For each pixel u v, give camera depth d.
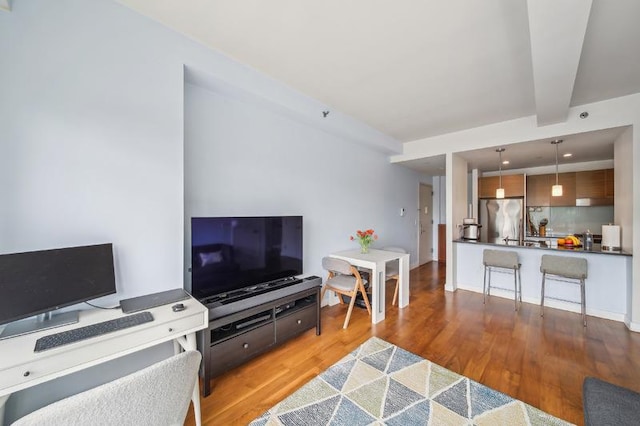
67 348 1.11
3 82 1.29
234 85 2.20
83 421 0.74
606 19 1.65
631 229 2.79
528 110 3.19
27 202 1.35
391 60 2.19
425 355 2.30
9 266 1.15
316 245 3.41
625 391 1.23
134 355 1.73
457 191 4.39
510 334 2.68
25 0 1.34
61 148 1.43
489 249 3.87
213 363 1.86
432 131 4.07
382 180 4.74
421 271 5.55
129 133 1.65
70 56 1.46
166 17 1.73
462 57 2.13
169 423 0.98
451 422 1.57
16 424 0.64
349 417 1.61
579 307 3.25
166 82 1.80
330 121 3.18
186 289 2.17
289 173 3.03
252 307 2.10
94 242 1.53
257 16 1.71
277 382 1.95
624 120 2.78
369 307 3.07
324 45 2.01
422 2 1.57
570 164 5.18
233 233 2.23
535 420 1.58
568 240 3.49
